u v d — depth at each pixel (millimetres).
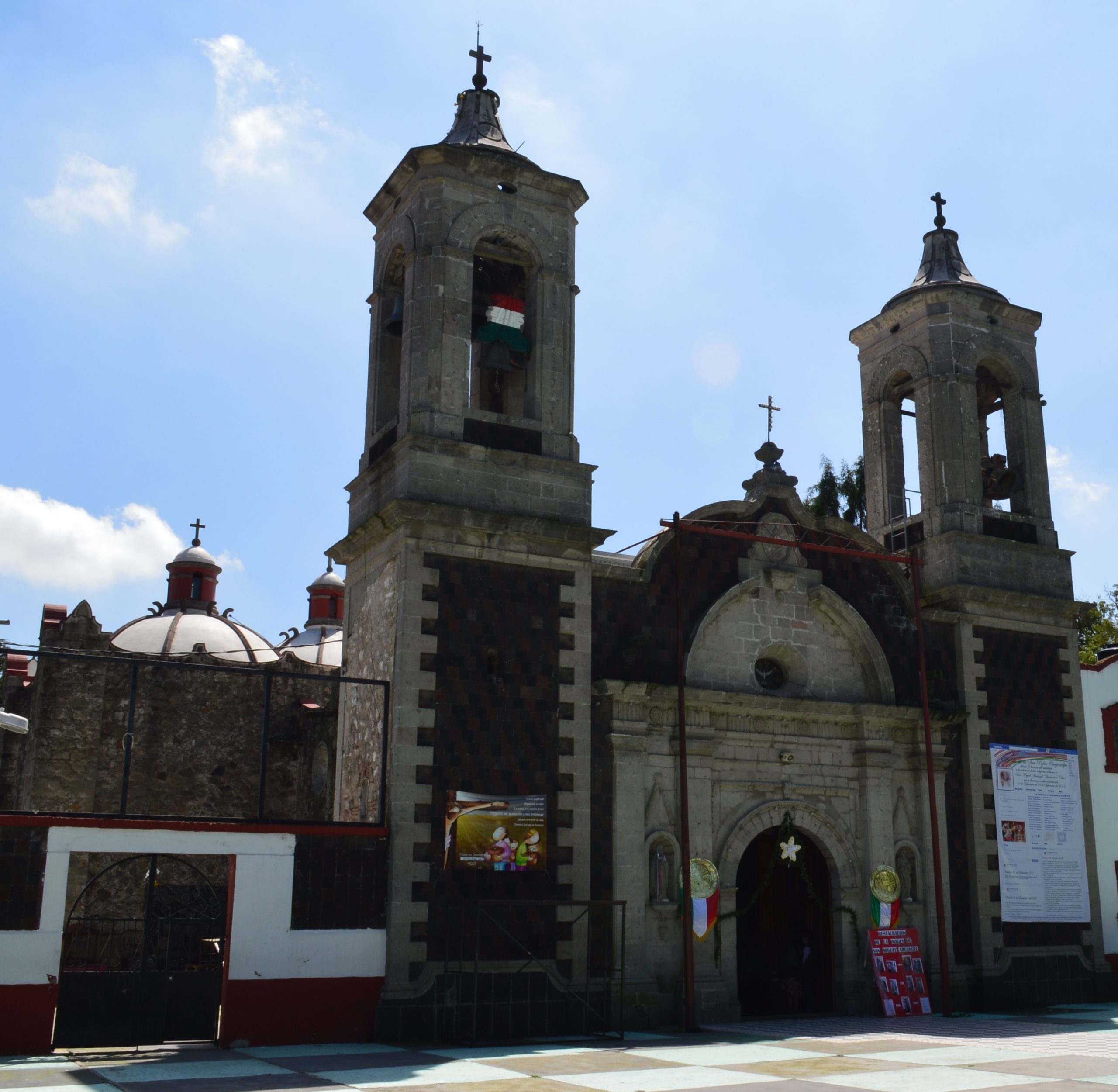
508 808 22828
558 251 26609
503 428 25078
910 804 27797
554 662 24156
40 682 38031
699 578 26750
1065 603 31000
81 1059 18766
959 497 30594
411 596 23047
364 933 21453
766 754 26391
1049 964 28469
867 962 26297
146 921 20656
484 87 28250
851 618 28016
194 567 50438
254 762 39406
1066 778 30062
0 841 19516
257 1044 20281
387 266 27375
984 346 32031
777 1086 15383
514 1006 22047
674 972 24078
